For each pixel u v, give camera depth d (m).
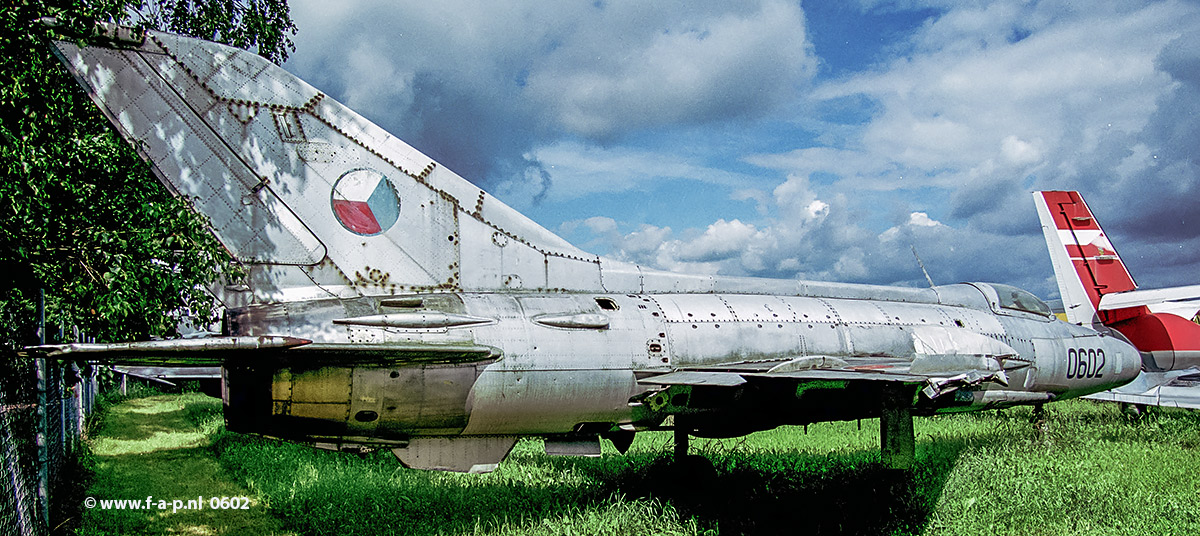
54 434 7.95
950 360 7.27
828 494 6.79
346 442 5.52
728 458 8.43
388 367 5.29
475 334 5.59
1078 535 5.61
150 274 5.04
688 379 5.81
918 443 9.81
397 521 6.25
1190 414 12.01
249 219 5.54
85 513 7.11
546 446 6.41
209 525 6.77
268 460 9.13
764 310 7.02
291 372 5.14
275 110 5.75
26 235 5.04
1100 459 7.97
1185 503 6.22
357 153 5.97
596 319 6.09
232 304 5.42
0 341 5.09
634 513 5.99
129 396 22.77
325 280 5.70
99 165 6.09
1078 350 8.95
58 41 5.11
